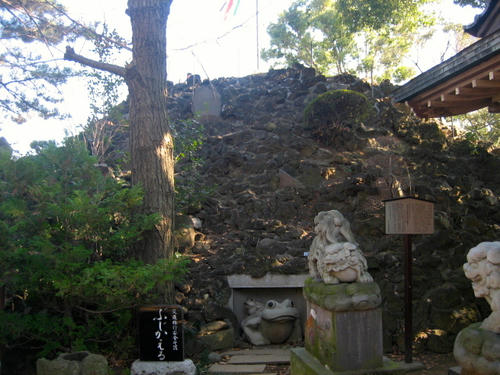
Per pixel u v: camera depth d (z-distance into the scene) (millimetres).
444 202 9555
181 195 9344
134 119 7574
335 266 5246
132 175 7520
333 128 11492
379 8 16531
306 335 5992
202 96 13445
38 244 5449
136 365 5902
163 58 7816
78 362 5141
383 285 7848
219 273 8117
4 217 6078
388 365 5301
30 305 6602
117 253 6871
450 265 8305
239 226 9430
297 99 13547
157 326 5973
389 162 10578
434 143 11609
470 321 7434
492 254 3764
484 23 7359
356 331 5137
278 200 9906
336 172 10789
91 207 5918
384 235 8672
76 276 5512
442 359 6859
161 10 7785
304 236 8773
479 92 6051
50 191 5922
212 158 11648
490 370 3588
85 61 7488
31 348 6379
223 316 7734
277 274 7992
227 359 6977
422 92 6426
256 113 13461
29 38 9898
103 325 6758
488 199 9797
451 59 5648
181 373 5844
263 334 7668
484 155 11258
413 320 7480
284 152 11422
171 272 5965
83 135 10547
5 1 9352
